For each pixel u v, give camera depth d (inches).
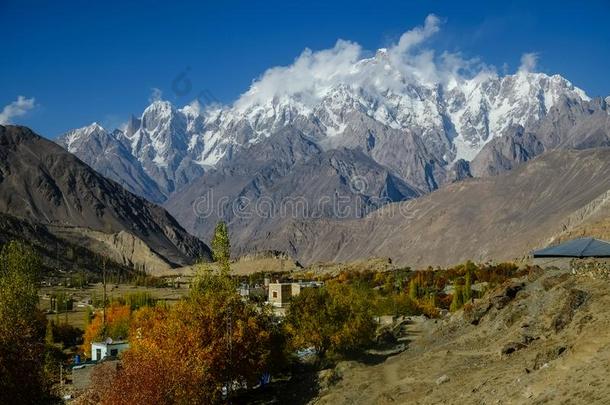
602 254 2945.4
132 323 3868.1
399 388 2161.7
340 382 2610.7
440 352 2527.1
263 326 2716.5
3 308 3444.9
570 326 1936.5
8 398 2178.9
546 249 3137.3
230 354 2456.9
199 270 2842.0
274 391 2768.2
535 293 2618.1
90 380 2783.0
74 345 5241.1
